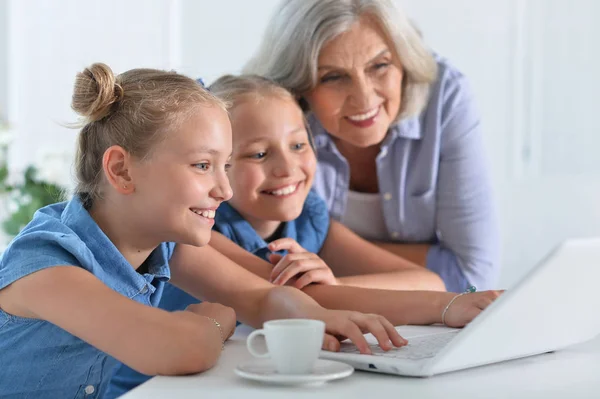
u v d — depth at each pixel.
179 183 1.09
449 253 2.10
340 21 1.74
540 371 0.89
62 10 3.56
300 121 1.69
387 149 2.01
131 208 1.12
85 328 0.96
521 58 3.36
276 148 1.64
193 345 0.91
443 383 0.82
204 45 3.44
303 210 1.84
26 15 3.59
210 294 1.38
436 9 3.36
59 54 3.58
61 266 1.00
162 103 1.10
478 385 0.81
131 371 1.58
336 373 0.81
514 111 3.37
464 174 2.06
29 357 1.10
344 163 2.04
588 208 3.26
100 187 1.14
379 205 2.10
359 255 1.84
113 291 0.99
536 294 0.84
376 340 1.08
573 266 0.84
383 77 1.80
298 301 1.23
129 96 1.12
